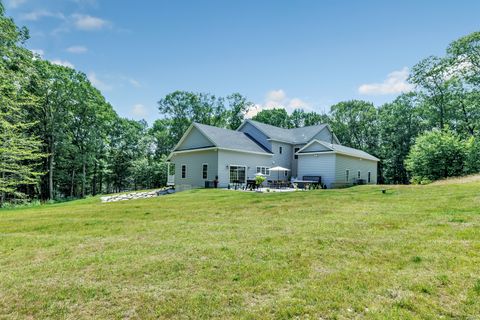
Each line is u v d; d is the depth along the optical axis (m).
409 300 2.96
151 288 3.52
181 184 24.53
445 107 28.44
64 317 2.96
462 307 2.80
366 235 5.32
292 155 28.34
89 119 29.20
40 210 12.58
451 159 18.16
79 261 4.62
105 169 35.00
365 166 27.81
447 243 4.57
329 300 3.04
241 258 4.40
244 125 28.38
